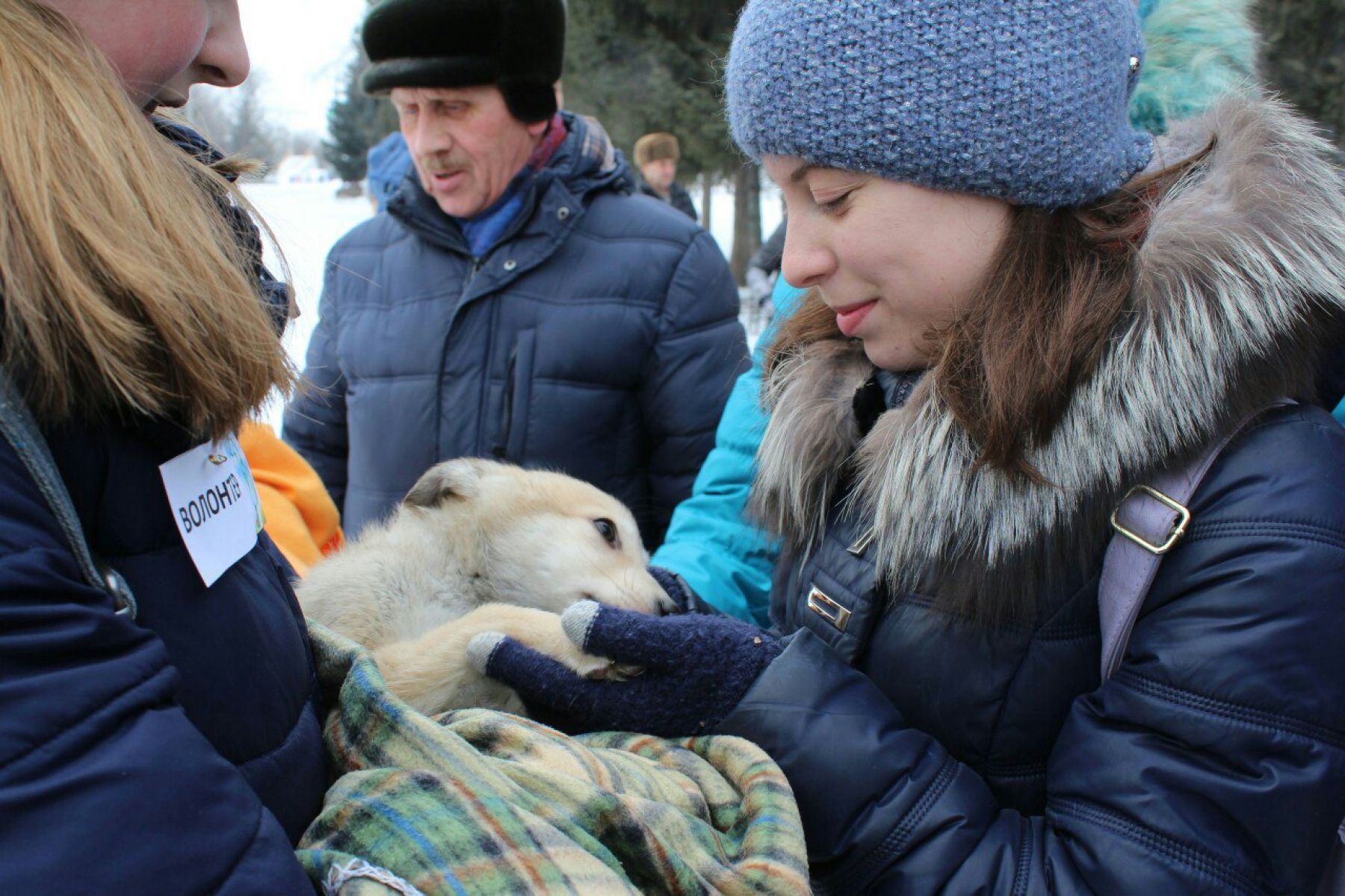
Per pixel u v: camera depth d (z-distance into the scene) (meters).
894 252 1.43
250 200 1.33
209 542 1.13
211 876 0.88
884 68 1.31
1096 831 1.28
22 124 0.93
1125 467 1.34
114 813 0.83
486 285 3.13
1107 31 1.36
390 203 3.31
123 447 1.04
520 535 2.47
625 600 2.31
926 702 1.52
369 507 3.33
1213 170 1.46
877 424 1.58
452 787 1.21
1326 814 1.22
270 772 1.16
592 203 3.21
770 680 1.53
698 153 12.32
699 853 1.29
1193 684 1.26
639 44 12.05
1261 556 1.25
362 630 2.16
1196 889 1.21
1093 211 1.47
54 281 0.92
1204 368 1.31
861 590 1.57
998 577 1.41
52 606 0.87
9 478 0.91
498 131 3.02
